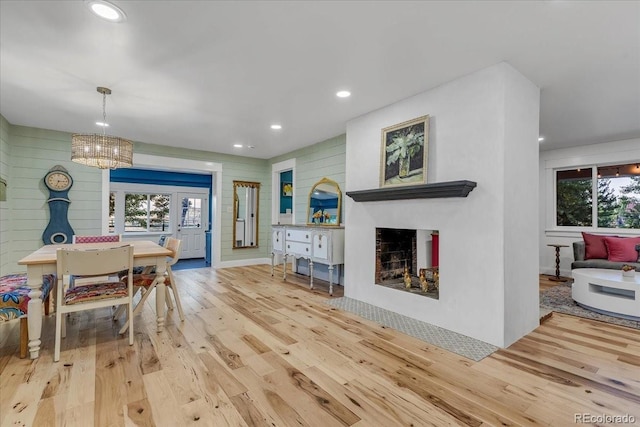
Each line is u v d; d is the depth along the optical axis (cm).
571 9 182
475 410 166
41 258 241
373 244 354
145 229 781
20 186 429
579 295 359
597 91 299
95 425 152
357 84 291
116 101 337
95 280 417
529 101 273
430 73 267
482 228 252
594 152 502
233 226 638
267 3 182
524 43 220
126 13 191
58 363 215
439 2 179
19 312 222
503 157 241
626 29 201
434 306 288
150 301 372
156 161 544
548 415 162
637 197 481
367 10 188
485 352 233
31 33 212
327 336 265
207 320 305
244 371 205
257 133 468
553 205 552
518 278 259
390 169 330
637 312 306
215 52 238
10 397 174
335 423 155
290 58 246
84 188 472
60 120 404
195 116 386
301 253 461
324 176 514
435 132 291
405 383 192
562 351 237
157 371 204
